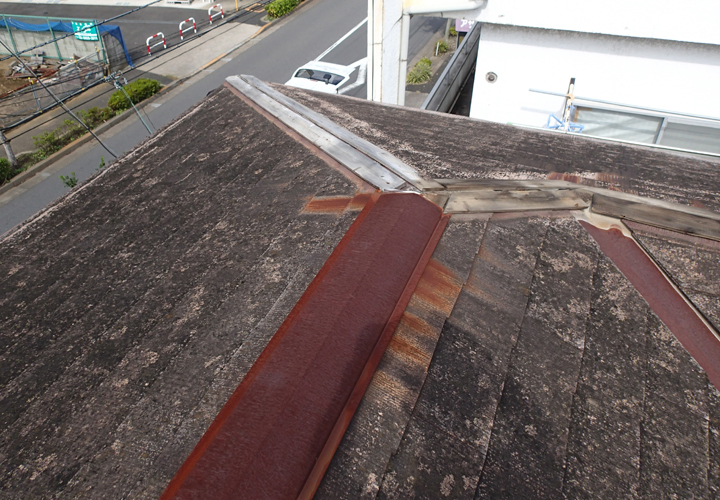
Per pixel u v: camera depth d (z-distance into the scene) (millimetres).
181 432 2297
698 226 3404
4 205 16062
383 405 2283
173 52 23562
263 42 24234
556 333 2750
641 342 2775
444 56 23000
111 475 2209
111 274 3416
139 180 4426
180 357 2668
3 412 2590
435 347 2543
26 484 2248
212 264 3289
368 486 2039
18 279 3516
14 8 28188
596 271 3135
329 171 3941
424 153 4367
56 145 18062
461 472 2131
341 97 5750
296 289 2883
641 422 2432
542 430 2326
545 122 9664
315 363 2342
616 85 8781
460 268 2959
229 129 4941
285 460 2029
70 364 2787
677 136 9031
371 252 2871
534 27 8406
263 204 3789
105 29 21531
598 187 4008
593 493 2152
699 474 2275
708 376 2660
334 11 26828
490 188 3596
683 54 8062
